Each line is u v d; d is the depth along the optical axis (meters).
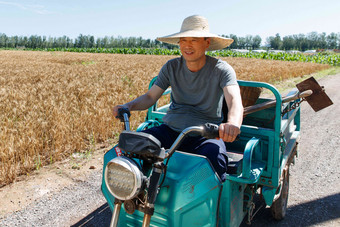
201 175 2.04
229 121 2.15
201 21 2.49
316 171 4.99
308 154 5.75
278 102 2.76
